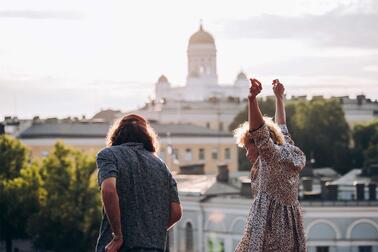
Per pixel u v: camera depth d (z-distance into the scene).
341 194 108.00
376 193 103.75
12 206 121.62
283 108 19.17
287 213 17.58
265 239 17.56
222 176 111.69
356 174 119.62
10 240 123.62
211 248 105.56
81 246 114.06
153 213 17.27
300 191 103.25
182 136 199.38
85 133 188.75
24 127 192.00
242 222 100.81
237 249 17.78
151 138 17.75
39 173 121.81
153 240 17.22
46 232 114.75
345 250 95.88
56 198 114.62
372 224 96.19
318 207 95.75
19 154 138.12
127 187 17.22
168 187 17.47
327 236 96.12
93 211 114.12
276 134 17.84
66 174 115.75
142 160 17.38
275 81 19.22
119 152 17.38
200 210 107.31
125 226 17.16
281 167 17.53
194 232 108.50
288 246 17.58
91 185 115.06
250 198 101.56
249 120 17.50
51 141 187.88
